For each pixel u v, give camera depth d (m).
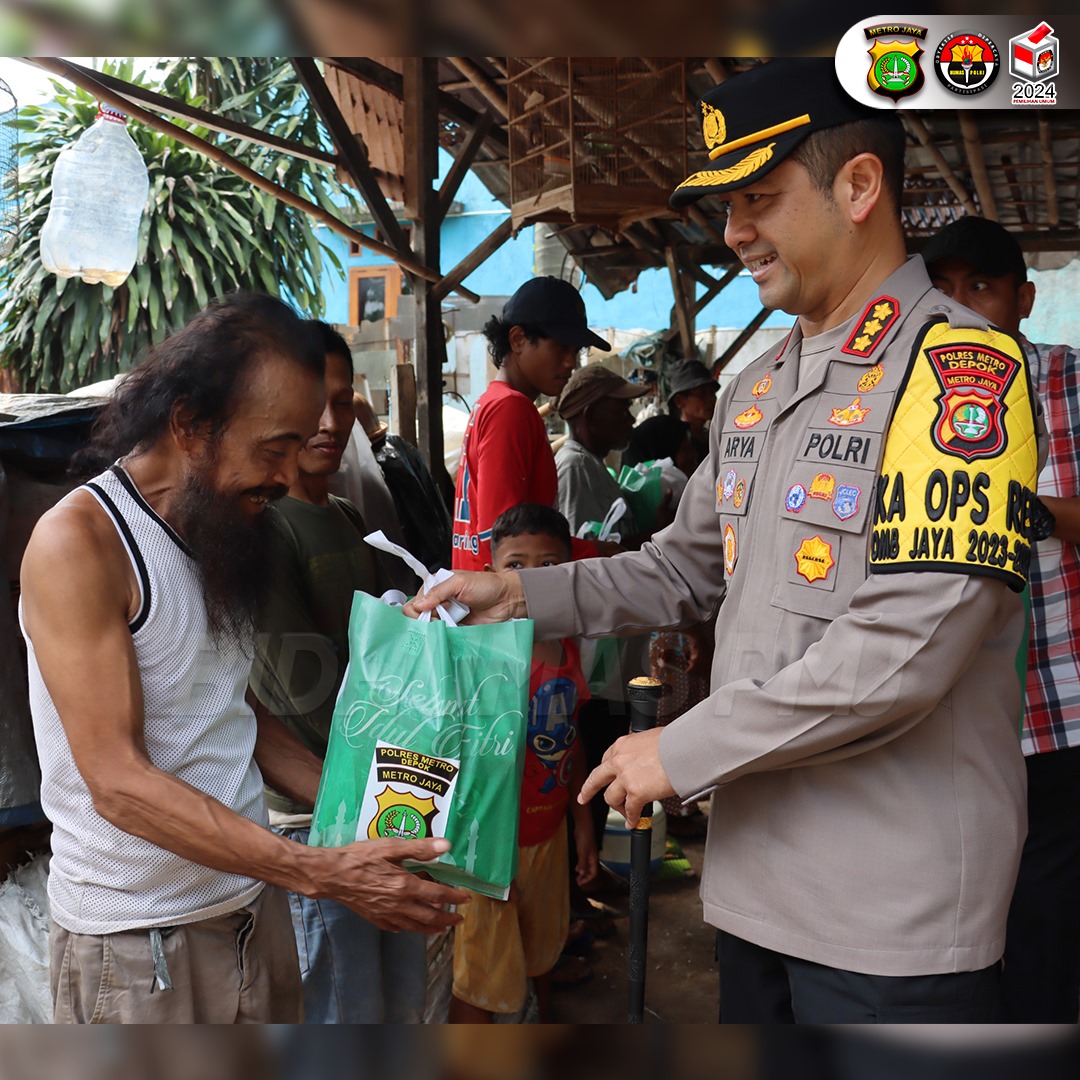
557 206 3.95
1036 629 2.33
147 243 7.18
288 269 7.95
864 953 1.41
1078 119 4.94
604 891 3.30
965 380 1.36
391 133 4.71
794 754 1.38
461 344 12.76
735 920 1.55
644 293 14.61
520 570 1.79
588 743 2.73
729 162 1.49
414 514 3.35
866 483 1.40
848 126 1.45
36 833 2.40
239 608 1.48
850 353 1.48
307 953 2.00
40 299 7.16
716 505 1.75
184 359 1.40
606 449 4.38
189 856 1.37
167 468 1.44
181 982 1.46
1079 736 2.31
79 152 3.85
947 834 1.41
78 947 1.44
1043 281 12.70
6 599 2.28
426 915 1.47
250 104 7.69
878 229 1.50
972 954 1.41
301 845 1.41
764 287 1.56
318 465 2.09
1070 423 2.31
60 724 1.41
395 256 4.14
